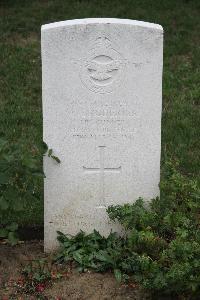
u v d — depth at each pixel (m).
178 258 2.26
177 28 4.70
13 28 4.64
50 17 4.78
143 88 2.47
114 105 2.48
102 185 2.57
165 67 4.22
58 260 2.53
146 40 2.42
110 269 2.48
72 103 2.48
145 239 2.35
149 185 2.57
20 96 3.85
